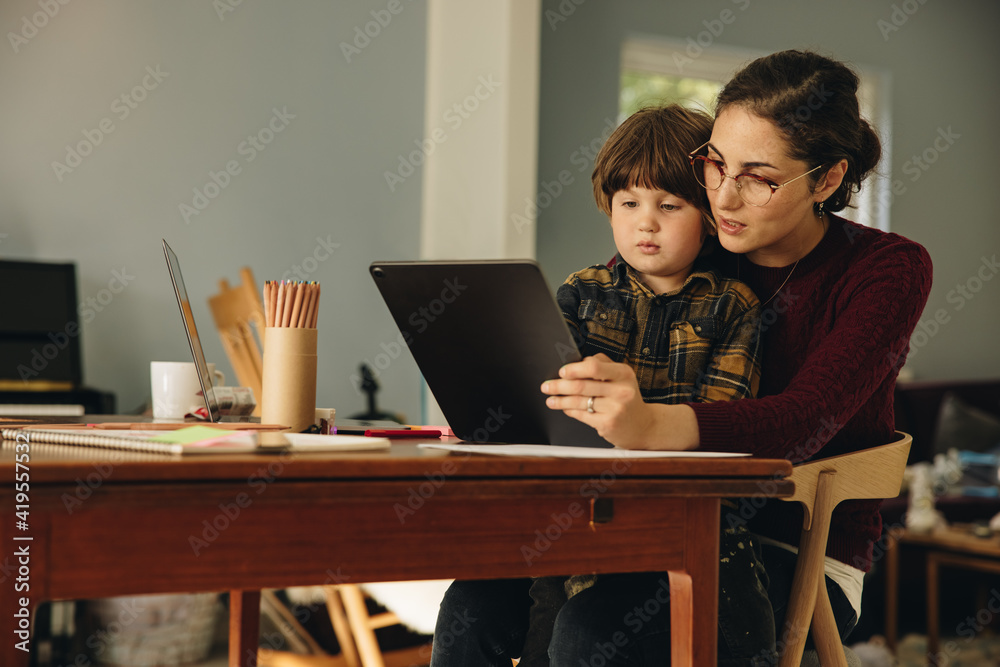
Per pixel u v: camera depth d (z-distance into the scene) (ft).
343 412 12.61
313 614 7.35
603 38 13.56
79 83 11.51
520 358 3.16
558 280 13.26
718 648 3.24
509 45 11.53
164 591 2.12
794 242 4.04
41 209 11.36
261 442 2.47
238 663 3.69
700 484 2.58
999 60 16.22
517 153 11.57
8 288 10.75
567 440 3.27
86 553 2.06
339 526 2.29
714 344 4.02
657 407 3.01
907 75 15.49
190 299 11.95
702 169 4.02
